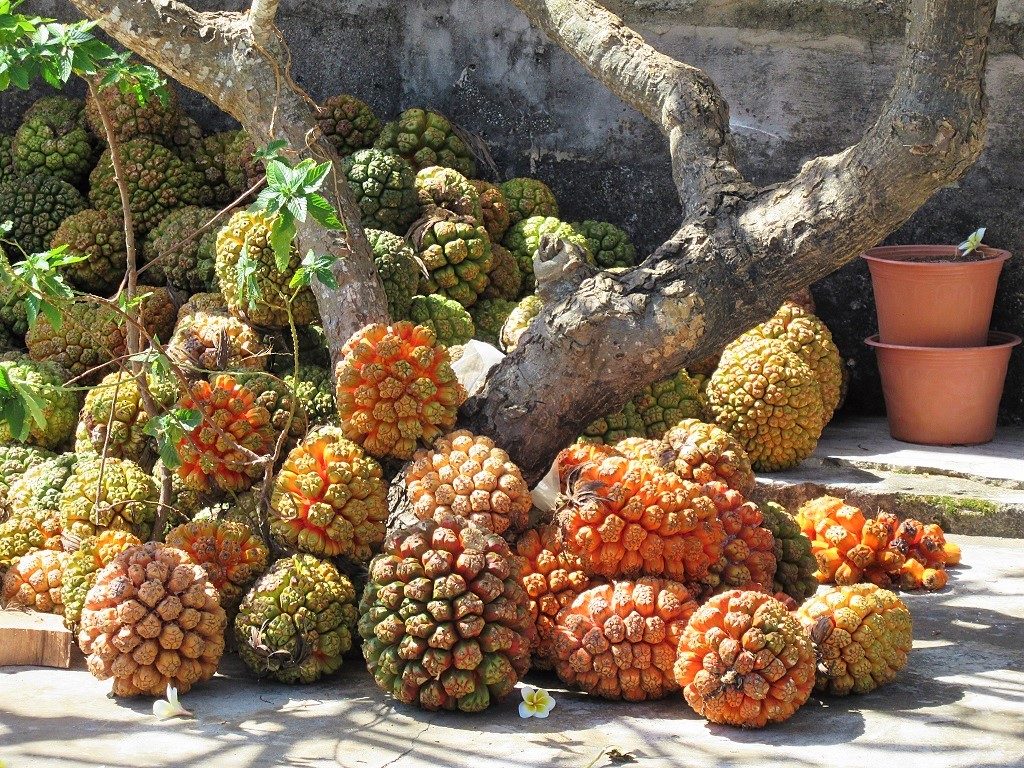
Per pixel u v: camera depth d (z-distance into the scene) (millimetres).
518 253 2980
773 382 2670
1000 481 2613
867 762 1744
